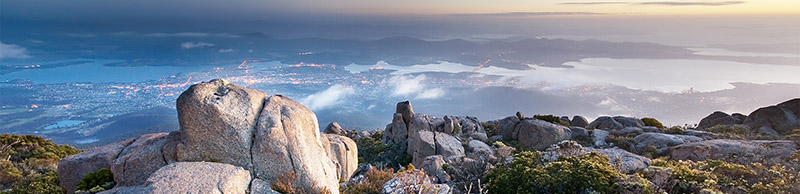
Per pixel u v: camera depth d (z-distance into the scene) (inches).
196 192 344.2
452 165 651.5
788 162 661.9
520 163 541.6
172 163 406.0
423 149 1040.2
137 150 474.6
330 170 487.8
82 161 495.2
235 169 398.3
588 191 448.8
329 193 422.6
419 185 465.1
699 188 464.8
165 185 354.0
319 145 497.0
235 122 439.5
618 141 1052.5
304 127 481.7
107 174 466.0
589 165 485.4
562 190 467.5
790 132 1101.7
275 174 428.1
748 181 515.5
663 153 904.3
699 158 814.5
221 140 435.2
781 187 465.1
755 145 798.5
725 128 1186.0
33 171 722.2
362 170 655.8
